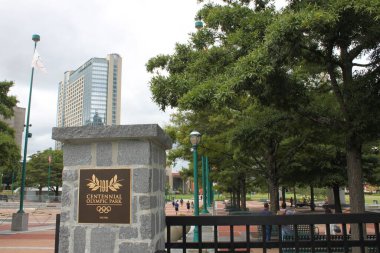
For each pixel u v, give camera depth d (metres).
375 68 7.56
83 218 4.36
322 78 10.55
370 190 85.12
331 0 5.95
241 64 5.97
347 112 7.49
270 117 9.71
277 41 5.68
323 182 18.73
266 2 9.27
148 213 4.25
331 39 6.88
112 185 4.36
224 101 6.04
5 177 83.75
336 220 4.38
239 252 5.37
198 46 9.89
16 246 15.27
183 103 6.68
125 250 4.21
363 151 15.44
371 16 5.75
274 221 4.41
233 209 31.47
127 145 4.40
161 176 5.00
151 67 10.61
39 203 55.91
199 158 25.62
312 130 9.72
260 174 18.55
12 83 19.61
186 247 4.60
